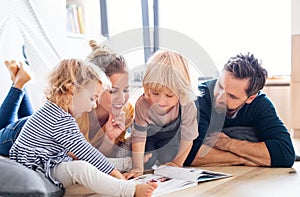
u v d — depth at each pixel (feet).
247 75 4.10
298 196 3.15
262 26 8.16
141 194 3.05
